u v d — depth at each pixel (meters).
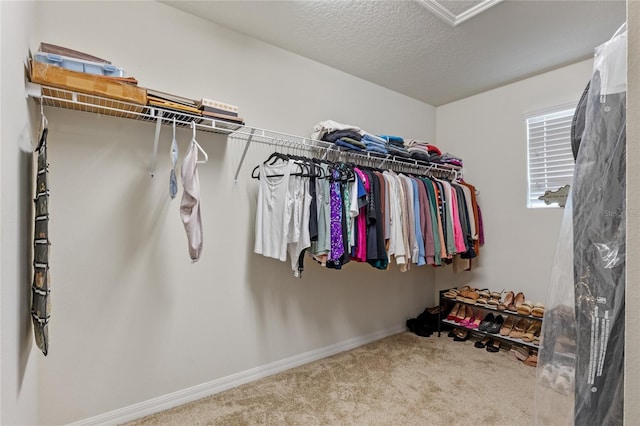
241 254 2.22
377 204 2.24
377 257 2.22
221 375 2.12
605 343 0.75
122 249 1.81
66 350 1.65
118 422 1.76
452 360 2.54
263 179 2.12
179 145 2.00
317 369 2.40
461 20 2.10
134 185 1.85
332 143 2.41
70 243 1.67
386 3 1.94
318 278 2.62
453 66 2.73
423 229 2.59
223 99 2.16
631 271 0.45
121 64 1.81
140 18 1.88
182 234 1.99
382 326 3.08
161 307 1.92
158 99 1.63
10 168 1.05
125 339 1.81
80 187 1.70
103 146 1.76
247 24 2.16
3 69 0.98
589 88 0.88
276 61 2.42
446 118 3.59
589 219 0.81
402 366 2.44
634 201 0.44
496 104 3.17
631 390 0.44
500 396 2.01
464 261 3.12
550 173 2.81
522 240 2.96
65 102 1.55
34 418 1.48
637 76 0.45
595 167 0.82
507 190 3.08
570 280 0.89
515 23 2.13
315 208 2.01
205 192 2.09
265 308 2.33
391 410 1.87
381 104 3.12
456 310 3.15
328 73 2.72
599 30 2.20
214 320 2.11
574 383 0.83
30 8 1.40
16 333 1.12
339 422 1.76
